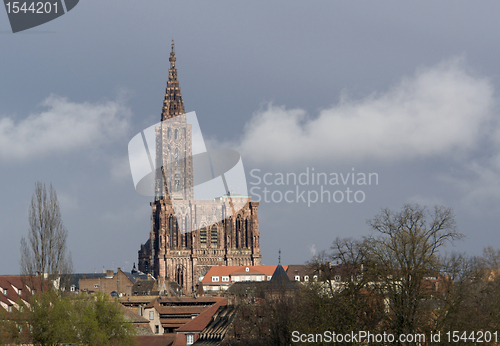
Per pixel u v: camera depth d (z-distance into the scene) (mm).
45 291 130750
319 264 133500
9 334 126000
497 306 105562
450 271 105438
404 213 106875
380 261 106375
